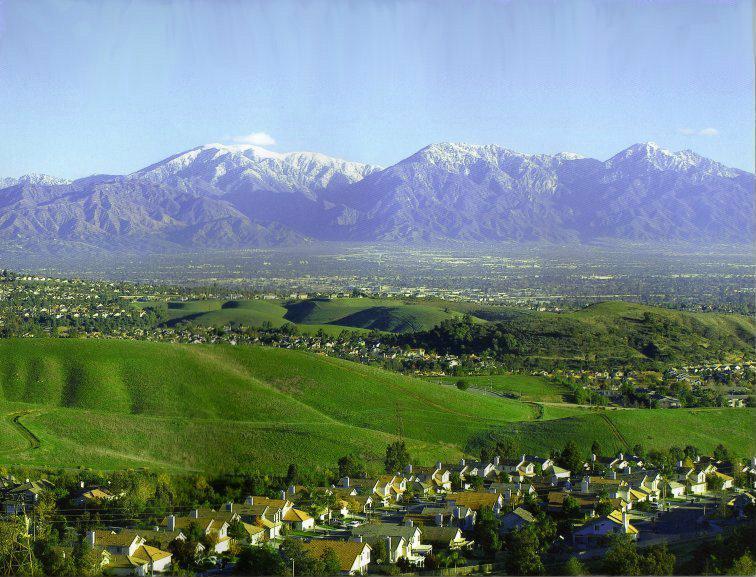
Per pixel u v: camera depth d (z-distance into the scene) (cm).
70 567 4303
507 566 4403
